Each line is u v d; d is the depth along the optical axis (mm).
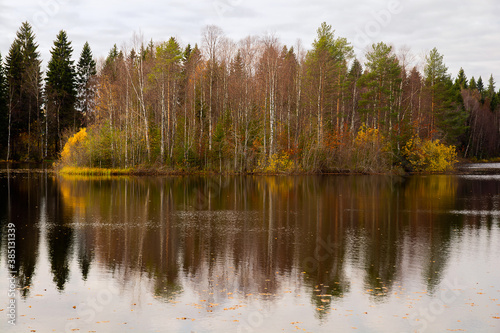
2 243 16406
